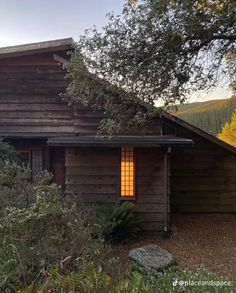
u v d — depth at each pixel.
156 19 8.45
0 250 4.38
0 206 6.09
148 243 10.09
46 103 12.52
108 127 9.98
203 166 14.09
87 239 4.75
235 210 14.05
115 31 8.98
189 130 13.34
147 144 10.20
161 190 10.86
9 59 12.52
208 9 7.97
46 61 12.57
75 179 10.87
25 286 3.92
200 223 12.62
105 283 3.65
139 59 8.93
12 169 7.05
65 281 3.59
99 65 9.41
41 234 4.66
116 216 9.87
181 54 8.90
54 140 10.41
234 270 8.00
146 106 9.57
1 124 12.52
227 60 9.67
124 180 10.93
